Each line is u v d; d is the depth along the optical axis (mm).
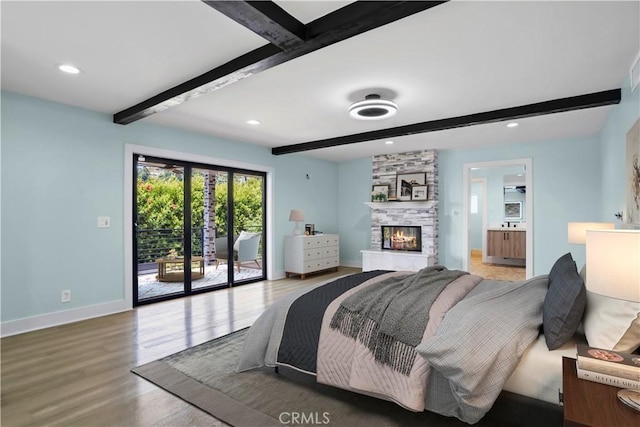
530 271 5523
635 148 2680
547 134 4988
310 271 6348
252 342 2496
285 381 2375
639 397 1150
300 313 2375
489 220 9297
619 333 1512
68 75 2906
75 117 3736
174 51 2484
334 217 7676
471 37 2285
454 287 2525
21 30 2193
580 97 3369
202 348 2959
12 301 3324
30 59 2604
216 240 5410
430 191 6191
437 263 6348
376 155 6852
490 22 2104
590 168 5070
